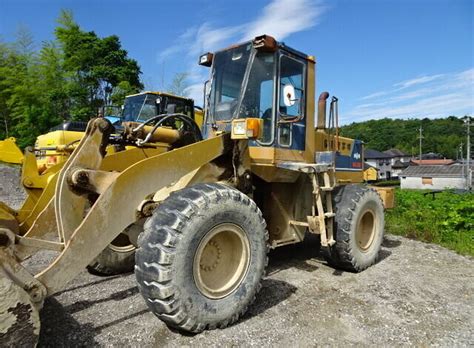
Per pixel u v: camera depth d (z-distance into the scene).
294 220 4.30
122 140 3.19
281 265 4.61
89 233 2.43
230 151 3.35
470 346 2.71
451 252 5.66
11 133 27.17
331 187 4.14
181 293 2.50
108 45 29.66
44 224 2.90
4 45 30.44
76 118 25.50
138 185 2.68
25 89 26.55
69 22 28.94
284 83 4.03
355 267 4.34
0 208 3.09
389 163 75.56
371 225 4.77
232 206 2.83
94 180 2.59
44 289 2.21
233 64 4.14
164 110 8.52
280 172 3.97
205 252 2.77
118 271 4.14
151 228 2.56
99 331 2.75
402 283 4.02
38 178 3.67
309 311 3.20
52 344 2.56
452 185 51.22
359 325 2.98
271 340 2.69
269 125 3.92
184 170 2.95
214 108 4.27
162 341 2.61
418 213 7.70
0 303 1.85
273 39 3.84
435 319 3.14
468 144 56.28
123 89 27.11
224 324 2.80
